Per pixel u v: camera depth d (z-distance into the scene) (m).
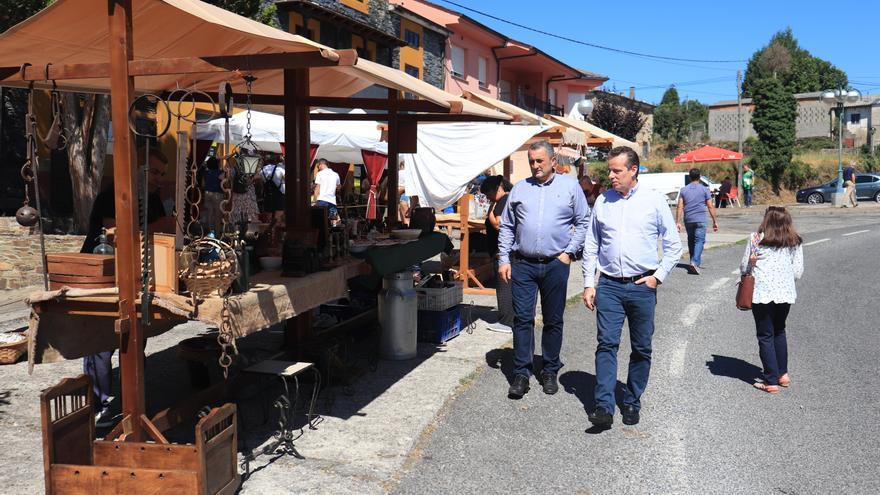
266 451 4.38
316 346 5.85
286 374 4.61
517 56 35.59
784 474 4.21
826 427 5.00
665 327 8.38
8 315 8.39
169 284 3.81
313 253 5.00
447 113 7.74
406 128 8.16
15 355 6.42
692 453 4.52
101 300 3.83
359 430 4.82
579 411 5.31
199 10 4.28
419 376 6.11
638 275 4.90
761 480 4.13
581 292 10.42
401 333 6.59
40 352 3.95
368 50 24.77
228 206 3.95
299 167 6.00
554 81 42.00
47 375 6.04
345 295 5.50
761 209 32.69
